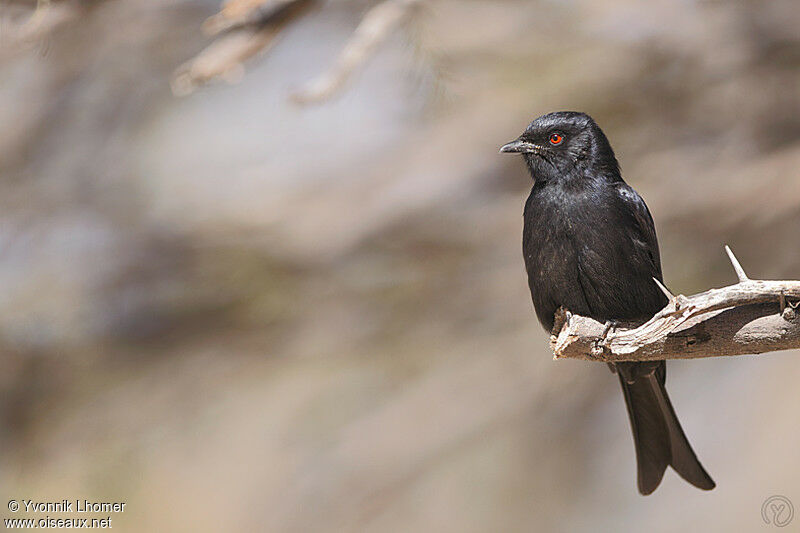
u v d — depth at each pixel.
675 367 15.34
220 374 13.62
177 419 13.68
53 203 14.21
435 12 11.13
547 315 8.78
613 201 8.39
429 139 13.87
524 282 13.51
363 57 9.47
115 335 13.59
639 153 13.52
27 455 13.30
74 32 13.34
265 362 13.59
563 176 8.54
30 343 13.47
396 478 13.97
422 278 13.58
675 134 13.55
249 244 13.49
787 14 13.36
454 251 13.60
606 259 8.31
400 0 9.61
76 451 13.45
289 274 13.42
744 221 12.93
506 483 14.55
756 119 13.41
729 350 6.60
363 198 13.80
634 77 13.29
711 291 6.38
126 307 13.63
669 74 13.42
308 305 13.53
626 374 8.20
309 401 13.85
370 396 13.87
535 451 14.51
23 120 14.34
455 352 13.73
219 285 13.45
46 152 14.43
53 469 13.38
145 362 13.59
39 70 14.02
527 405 13.90
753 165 13.18
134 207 14.15
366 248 13.60
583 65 13.23
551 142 8.61
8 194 14.23
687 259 13.16
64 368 13.51
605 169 8.61
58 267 13.78
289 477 14.17
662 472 8.54
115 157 14.45
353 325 13.61
